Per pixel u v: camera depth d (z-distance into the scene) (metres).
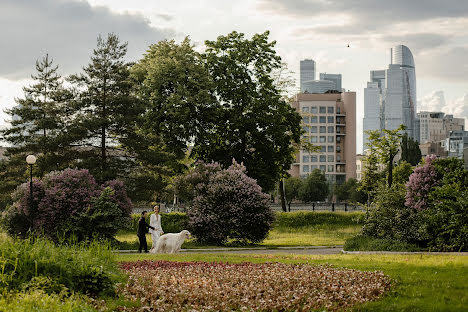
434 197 27.41
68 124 37.47
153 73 42.09
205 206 33.62
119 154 38.62
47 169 36.12
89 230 29.11
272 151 46.91
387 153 57.12
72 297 9.98
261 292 11.62
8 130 43.66
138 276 13.30
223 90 45.47
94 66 37.66
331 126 168.62
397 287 11.91
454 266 15.31
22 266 10.73
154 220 26.88
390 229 27.81
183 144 43.28
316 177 123.44
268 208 34.12
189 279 13.05
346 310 9.93
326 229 47.69
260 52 47.62
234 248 30.92
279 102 47.78
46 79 48.72
